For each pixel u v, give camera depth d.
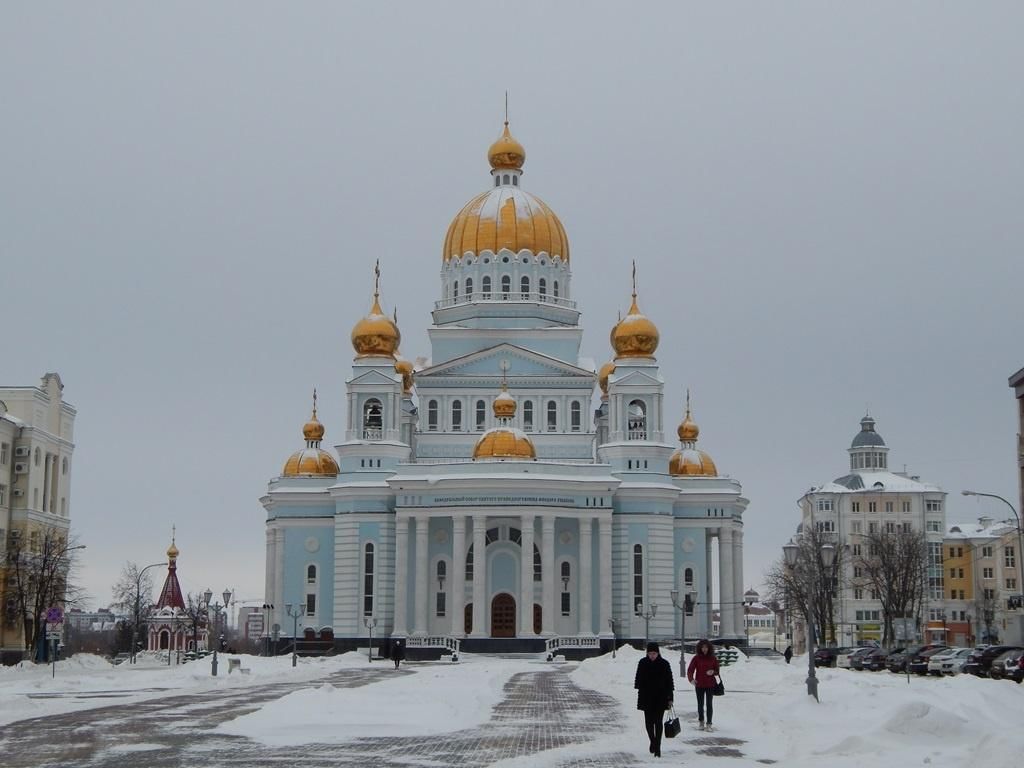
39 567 121.06
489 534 142.00
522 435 140.75
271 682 85.75
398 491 137.88
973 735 40.19
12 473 123.31
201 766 36.81
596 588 139.62
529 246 154.12
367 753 40.09
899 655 99.94
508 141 160.62
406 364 162.00
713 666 46.62
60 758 38.78
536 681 83.88
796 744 40.75
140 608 188.50
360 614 141.12
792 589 148.62
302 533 149.25
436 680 83.00
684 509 150.25
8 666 111.19
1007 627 184.50
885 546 161.12
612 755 39.09
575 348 151.88
